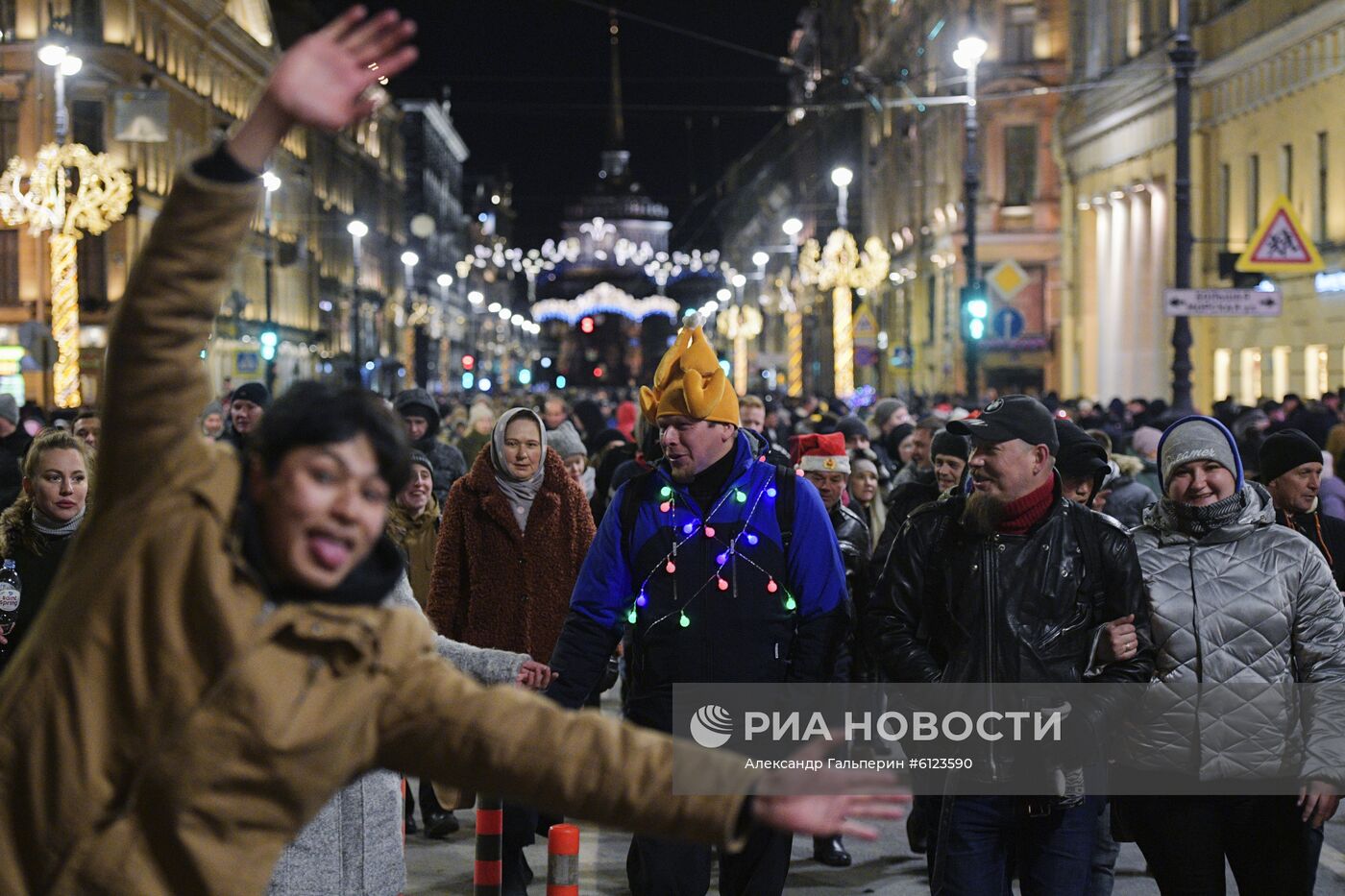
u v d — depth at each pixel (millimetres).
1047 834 6191
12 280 52781
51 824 3088
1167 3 44125
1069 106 55750
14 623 7266
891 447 17844
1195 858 6469
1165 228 45000
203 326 3248
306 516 3146
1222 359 41750
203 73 62562
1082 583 6246
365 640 3170
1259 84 38250
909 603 6410
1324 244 33938
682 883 6559
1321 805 6273
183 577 3127
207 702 3088
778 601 6750
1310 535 8516
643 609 6785
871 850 10250
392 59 3197
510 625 9070
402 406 14070
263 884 3174
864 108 89875
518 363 171375
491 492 9148
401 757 3287
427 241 122875
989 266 61188
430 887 9172
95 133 52250
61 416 18656
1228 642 6406
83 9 52594
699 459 6801
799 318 66188
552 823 9047
